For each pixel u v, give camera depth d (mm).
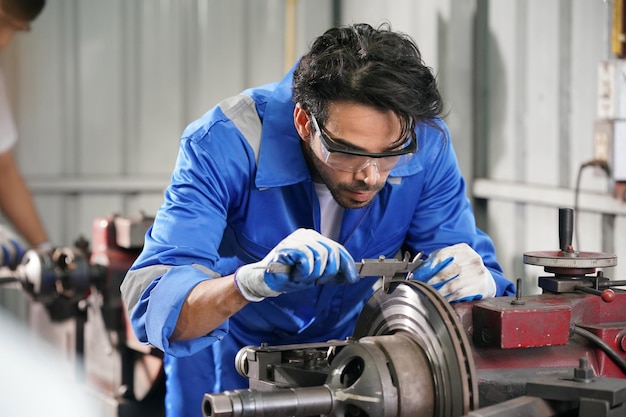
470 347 1299
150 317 1448
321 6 4230
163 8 4277
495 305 1346
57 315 3117
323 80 1359
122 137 4297
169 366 1926
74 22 4160
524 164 3043
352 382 1289
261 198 1628
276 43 4367
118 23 4230
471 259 1460
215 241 1551
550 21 2859
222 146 1582
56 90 4168
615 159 2408
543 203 2893
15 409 3385
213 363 1867
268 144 1605
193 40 4324
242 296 1364
